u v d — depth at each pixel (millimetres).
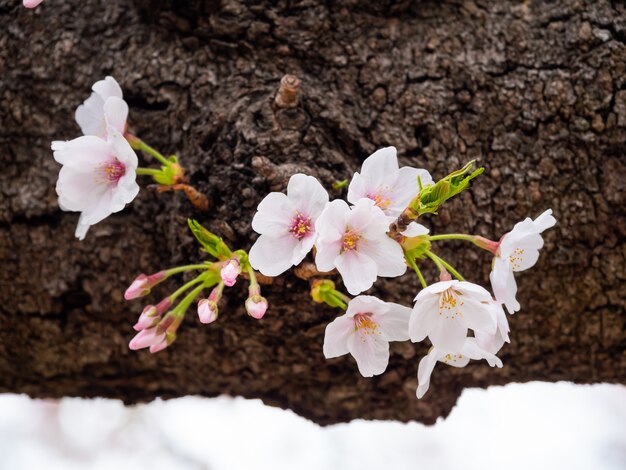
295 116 490
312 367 527
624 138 509
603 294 520
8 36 528
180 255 503
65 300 533
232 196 484
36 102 526
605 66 510
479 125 510
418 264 503
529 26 516
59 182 466
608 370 544
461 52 514
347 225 443
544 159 509
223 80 510
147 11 521
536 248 476
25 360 554
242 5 506
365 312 449
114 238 522
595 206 510
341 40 511
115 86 475
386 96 507
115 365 549
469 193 507
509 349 534
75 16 527
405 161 501
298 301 495
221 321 511
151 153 488
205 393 569
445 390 545
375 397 540
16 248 527
